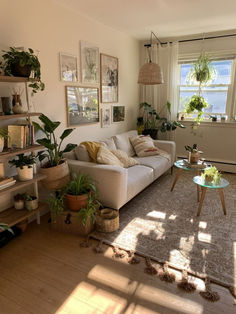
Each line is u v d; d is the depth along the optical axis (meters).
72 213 2.40
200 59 4.38
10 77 2.01
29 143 2.32
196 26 3.85
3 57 2.11
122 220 2.71
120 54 4.20
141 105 4.70
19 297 1.69
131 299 1.66
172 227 2.56
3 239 2.22
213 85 4.50
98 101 3.74
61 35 2.89
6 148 2.22
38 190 2.81
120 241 2.31
